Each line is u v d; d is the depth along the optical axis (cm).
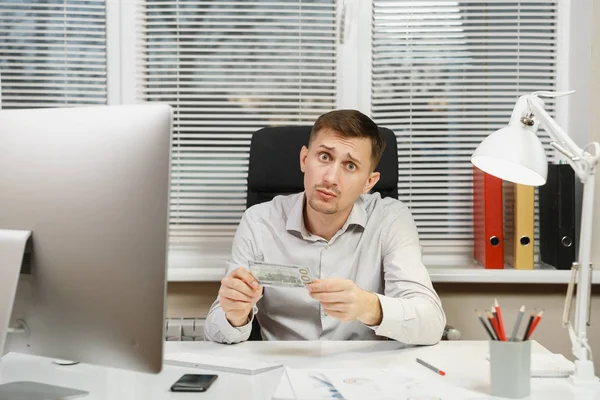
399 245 184
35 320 107
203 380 121
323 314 180
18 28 254
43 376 126
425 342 152
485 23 259
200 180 260
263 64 257
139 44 257
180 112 259
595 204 240
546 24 262
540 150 133
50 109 107
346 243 187
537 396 116
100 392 116
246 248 190
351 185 166
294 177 209
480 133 259
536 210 262
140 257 99
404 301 152
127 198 99
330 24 256
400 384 120
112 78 257
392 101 257
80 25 254
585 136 249
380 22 257
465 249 265
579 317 127
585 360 125
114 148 100
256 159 211
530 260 238
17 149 106
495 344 116
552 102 261
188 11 256
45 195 103
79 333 104
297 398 111
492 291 244
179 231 263
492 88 258
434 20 258
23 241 102
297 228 186
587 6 246
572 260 236
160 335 99
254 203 212
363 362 138
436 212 260
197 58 258
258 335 194
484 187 238
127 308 100
